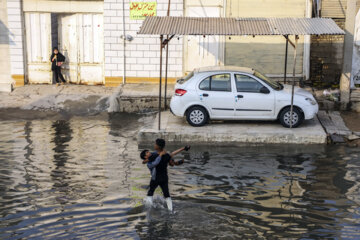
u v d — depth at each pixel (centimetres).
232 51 1747
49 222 779
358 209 836
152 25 1239
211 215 808
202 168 1053
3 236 728
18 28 1781
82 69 1830
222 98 1296
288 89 1334
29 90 1755
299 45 1728
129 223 774
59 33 1836
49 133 1344
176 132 1245
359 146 1213
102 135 1326
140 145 1235
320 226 768
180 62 1762
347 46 1482
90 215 805
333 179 984
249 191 920
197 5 1725
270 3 1712
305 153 1159
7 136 1305
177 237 724
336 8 1708
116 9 1742
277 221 787
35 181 967
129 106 1579
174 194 904
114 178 988
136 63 1773
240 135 1236
